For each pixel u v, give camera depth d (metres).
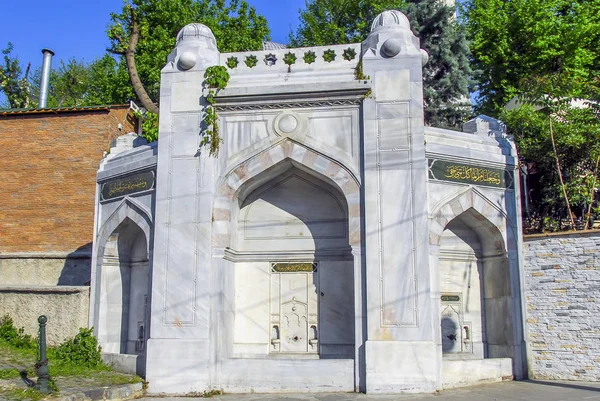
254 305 11.73
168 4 25.61
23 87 29.91
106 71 28.89
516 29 23.20
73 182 18.02
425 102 21.09
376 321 10.33
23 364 11.64
